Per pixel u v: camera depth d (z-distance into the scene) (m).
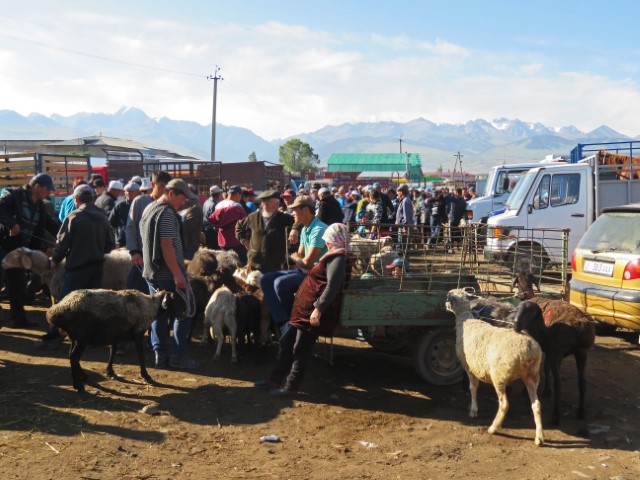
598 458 5.18
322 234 7.03
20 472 4.47
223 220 10.45
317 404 6.41
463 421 6.04
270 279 7.10
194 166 20.50
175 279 6.89
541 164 18.72
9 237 8.80
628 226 8.87
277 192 8.38
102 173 22.78
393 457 5.15
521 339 5.45
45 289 10.72
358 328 7.33
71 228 7.40
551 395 6.80
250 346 8.32
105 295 6.30
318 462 5.02
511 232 13.76
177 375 7.06
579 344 6.00
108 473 4.59
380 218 14.72
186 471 4.73
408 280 7.34
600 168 13.94
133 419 5.66
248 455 5.09
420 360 7.01
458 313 6.28
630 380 7.50
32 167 17.64
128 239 7.76
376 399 6.64
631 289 8.38
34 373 6.80
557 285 7.96
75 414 5.67
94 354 7.70
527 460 5.13
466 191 27.00
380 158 73.94
